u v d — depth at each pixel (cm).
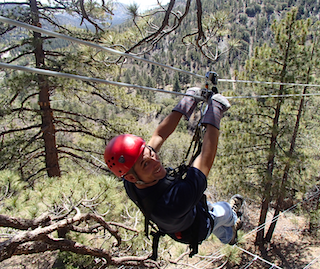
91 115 993
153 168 123
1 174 360
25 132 913
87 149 1074
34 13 739
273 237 1350
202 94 148
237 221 254
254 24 16475
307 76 1041
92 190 400
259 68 1020
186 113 154
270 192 1123
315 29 1034
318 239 1305
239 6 17212
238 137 1106
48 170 944
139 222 482
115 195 409
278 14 17138
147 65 12494
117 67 873
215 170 1222
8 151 798
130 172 122
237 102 1110
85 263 506
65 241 313
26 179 856
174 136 1941
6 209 358
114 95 915
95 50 731
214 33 572
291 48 973
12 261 723
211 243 1113
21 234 264
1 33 741
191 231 156
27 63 812
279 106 1052
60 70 750
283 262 1184
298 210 1368
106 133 989
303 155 1083
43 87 739
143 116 1003
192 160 148
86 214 333
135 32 601
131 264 397
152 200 127
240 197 262
